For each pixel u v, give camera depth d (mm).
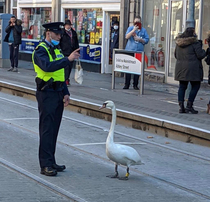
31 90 13758
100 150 8281
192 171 7270
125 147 6492
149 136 9602
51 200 5598
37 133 9430
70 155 7898
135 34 14070
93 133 9703
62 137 9211
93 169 7102
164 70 17266
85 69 20359
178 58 10805
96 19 19797
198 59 10680
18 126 10016
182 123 9617
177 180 6746
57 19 21859
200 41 10688
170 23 16875
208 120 10148
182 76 10695
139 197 5879
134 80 14781
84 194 5875
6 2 26562
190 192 6219
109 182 6465
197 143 9109
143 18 18094
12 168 6895
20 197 5656
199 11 15820
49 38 6496
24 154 7781
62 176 6633
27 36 24859
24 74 18516
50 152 6660
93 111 11633
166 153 8375
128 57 14109
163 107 11727
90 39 20203
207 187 6465
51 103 6512
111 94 13656
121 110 10852
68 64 6305
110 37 19391
